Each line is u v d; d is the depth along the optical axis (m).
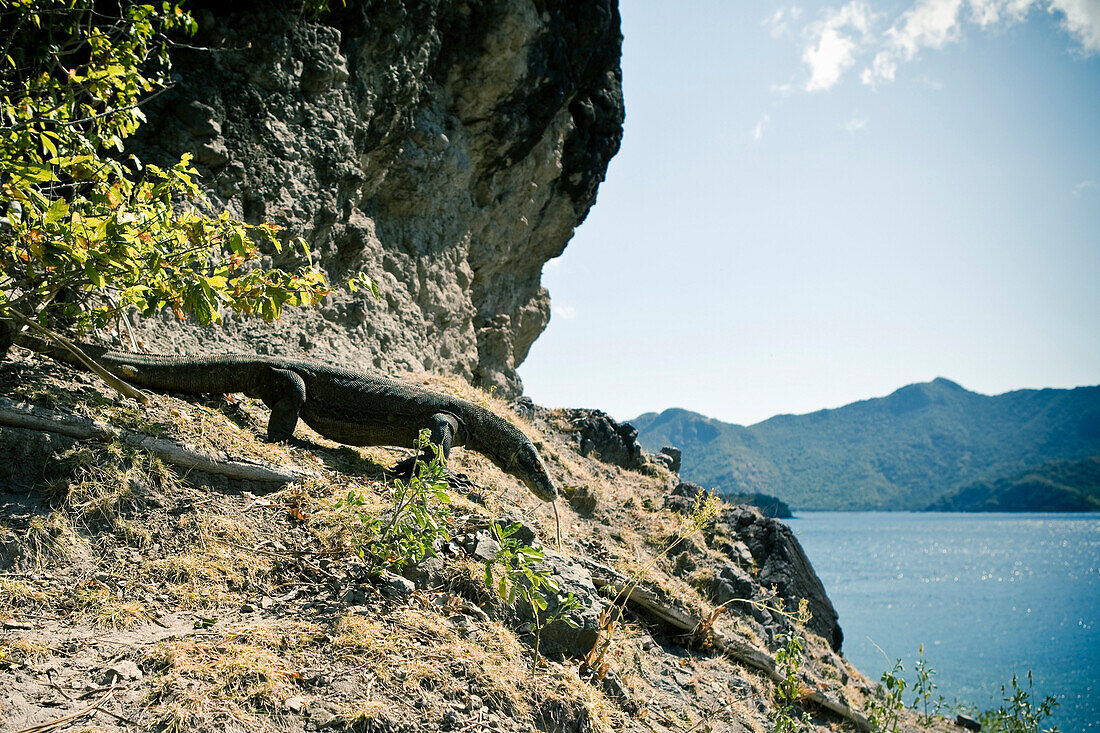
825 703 8.74
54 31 8.14
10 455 5.25
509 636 5.27
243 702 3.89
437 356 15.63
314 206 11.42
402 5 12.77
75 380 6.36
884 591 59.50
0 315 5.83
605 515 10.77
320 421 7.36
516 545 5.09
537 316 21.84
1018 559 114.62
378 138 13.58
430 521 5.36
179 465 5.88
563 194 20.48
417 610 5.16
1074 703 20.45
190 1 9.82
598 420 15.28
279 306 6.46
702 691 6.98
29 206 5.39
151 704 3.73
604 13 17.70
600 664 5.75
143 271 5.88
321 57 11.30
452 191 16.22
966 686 22.03
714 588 9.86
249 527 5.64
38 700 3.62
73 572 4.79
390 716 4.11
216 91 9.92
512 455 7.73
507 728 4.41
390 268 14.45
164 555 5.14
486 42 15.46
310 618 4.83
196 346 9.46
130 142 9.13
